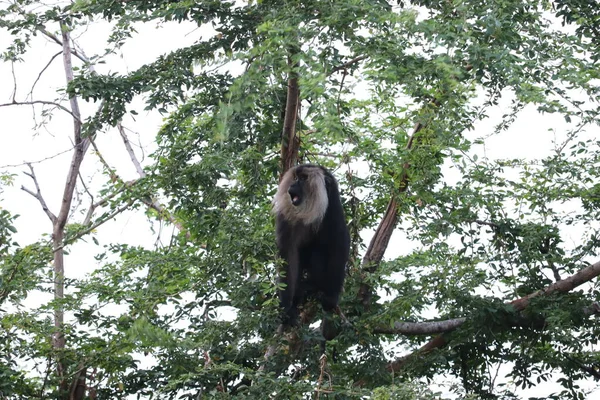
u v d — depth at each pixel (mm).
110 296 13305
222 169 13617
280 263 12531
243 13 14328
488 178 15766
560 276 16125
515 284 15586
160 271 13992
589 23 14516
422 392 10281
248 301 12508
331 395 10562
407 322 15492
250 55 10703
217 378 12086
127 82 14711
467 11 12312
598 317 15453
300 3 12367
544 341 15328
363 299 14312
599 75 13555
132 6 14961
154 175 14367
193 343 11461
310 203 12883
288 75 11156
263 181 14227
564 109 11883
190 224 13977
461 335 15055
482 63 11852
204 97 15078
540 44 13117
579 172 15805
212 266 13227
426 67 11227
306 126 14281
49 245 13930
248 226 13133
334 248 13203
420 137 13977
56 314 14430
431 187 14008
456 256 14484
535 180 15953
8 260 12914
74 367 13328
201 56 14781
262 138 13953
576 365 15383
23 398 13211
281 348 12562
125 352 12906
